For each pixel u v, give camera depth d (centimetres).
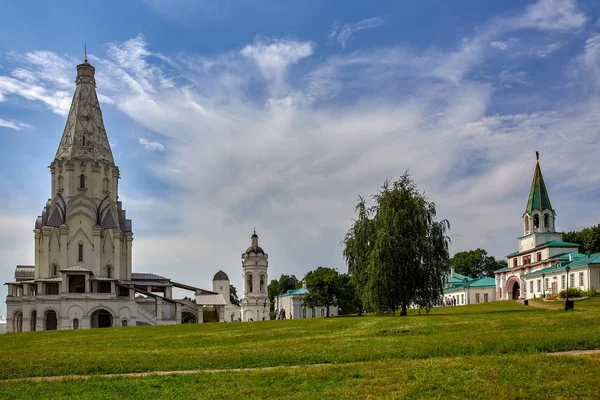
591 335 3038
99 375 2616
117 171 13600
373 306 6544
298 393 2033
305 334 4444
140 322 12069
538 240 12569
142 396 2094
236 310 16538
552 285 11144
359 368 2402
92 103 13312
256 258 17325
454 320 5028
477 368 2273
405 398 1925
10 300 12438
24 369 2830
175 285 14188
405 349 2919
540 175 12962
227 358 2916
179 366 2748
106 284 12562
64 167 12725
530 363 2323
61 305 11450
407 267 6494
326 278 13625
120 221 13375
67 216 12394
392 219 6631
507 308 7850
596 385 1975
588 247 14088
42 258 12269
